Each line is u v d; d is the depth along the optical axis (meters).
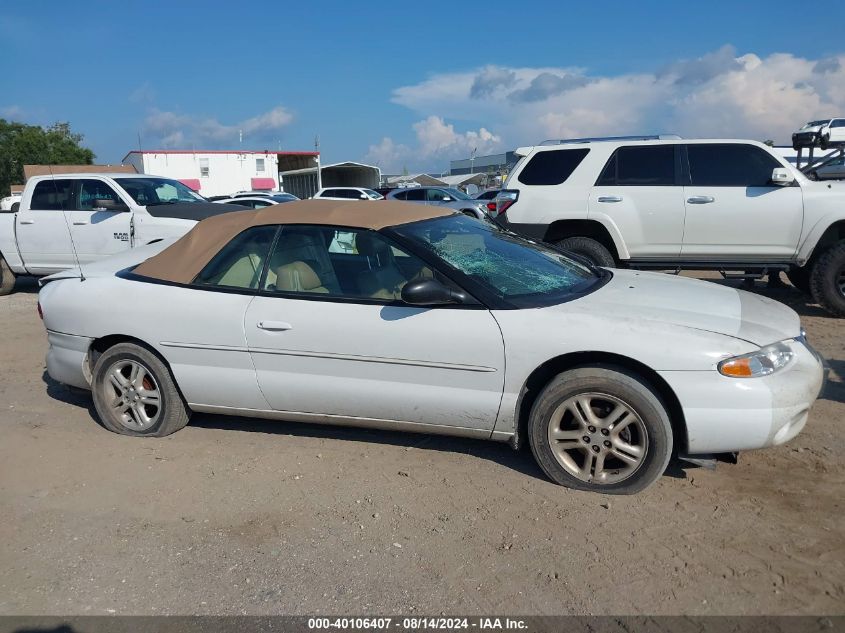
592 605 2.78
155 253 5.07
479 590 2.90
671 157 7.80
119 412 4.59
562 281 4.17
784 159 7.53
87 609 2.85
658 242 7.86
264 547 3.26
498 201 8.47
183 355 4.27
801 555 3.05
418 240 3.99
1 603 2.90
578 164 8.14
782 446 4.12
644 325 3.52
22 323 8.34
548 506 3.53
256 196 23.52
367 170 46.03
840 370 5.51
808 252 7.43
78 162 69.75
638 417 3.48
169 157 40.66
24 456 4.33
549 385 3.62
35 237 10.00
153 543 3.32
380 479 3.90
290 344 4.00
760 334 3.51
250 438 4.51
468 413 3.79
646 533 3.26
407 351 3.79
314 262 4.11
